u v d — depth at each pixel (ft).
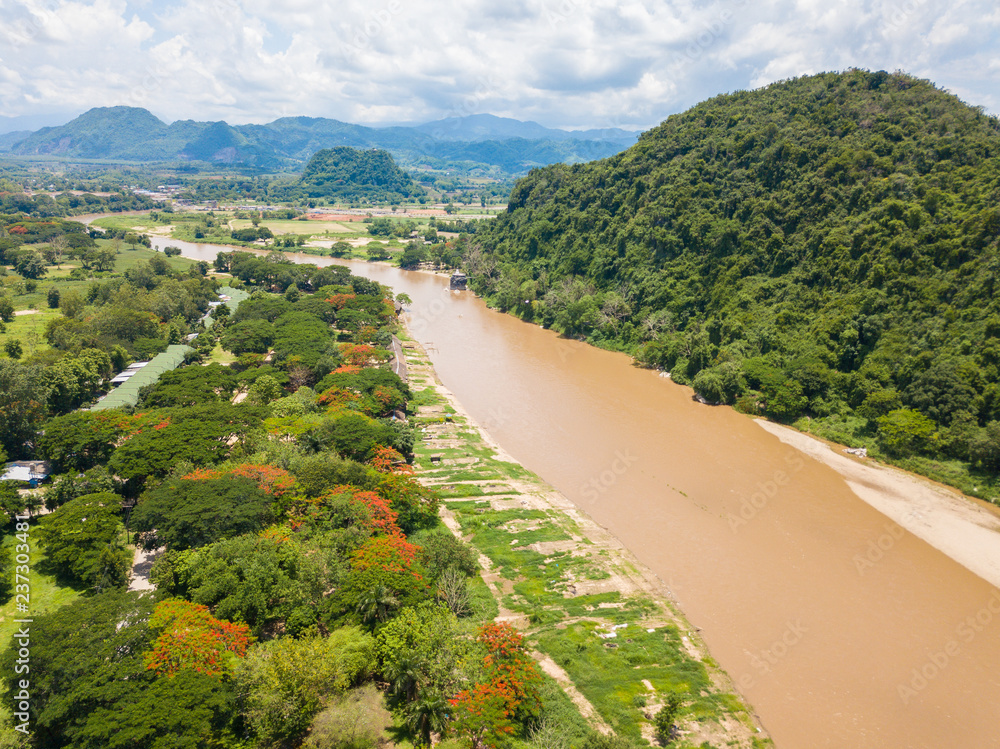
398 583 165.89
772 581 208.33
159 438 240.12
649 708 150.10
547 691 151.64
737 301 426.10
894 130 432.66
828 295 384.88
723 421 349.00
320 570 169.27
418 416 339.77
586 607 188.44
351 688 146.72
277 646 145.07
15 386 261.03
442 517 238.07
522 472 282.15
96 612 147.23
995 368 291.99
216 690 129.49
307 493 210.38
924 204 370.32
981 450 269.23
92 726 117.50
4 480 219.61
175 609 149.38
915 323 335.26
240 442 253.65
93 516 192.34
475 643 153.99
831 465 294.46
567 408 367.04
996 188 347.15
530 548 218.79
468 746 131.44
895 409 309.83
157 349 400.88
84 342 365.61
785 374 358.43
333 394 313.12
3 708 127.34
